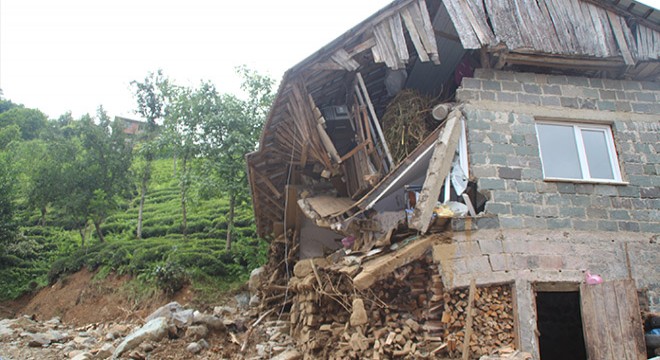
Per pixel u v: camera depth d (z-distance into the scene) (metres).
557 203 6.98
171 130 18.72
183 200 18.56
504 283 6.42
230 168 16.86
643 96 7.96
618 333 6.18
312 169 10.74
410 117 8.48
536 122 7.62
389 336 6.48
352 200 9.55
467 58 8.82
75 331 11.48
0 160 19.98
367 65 9.01
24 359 8.37
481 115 7.31
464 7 7.88
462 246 6.47
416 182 8.20
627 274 6.78
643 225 7.11
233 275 15.74
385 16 8.15
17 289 17.16
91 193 19.44
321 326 8.00
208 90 18.38
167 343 8.55
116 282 15.55
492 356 5.83
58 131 22.42
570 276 6.59
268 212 12.73
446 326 6.21
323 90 9.26
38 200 19.20
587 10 8.25
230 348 8.89
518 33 7.75
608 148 7.71
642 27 8.25
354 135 9.53
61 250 20.19
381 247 6.99
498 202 6.82
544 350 8.93
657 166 7.52
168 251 16.48
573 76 7.92
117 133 20.86
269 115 8.82
